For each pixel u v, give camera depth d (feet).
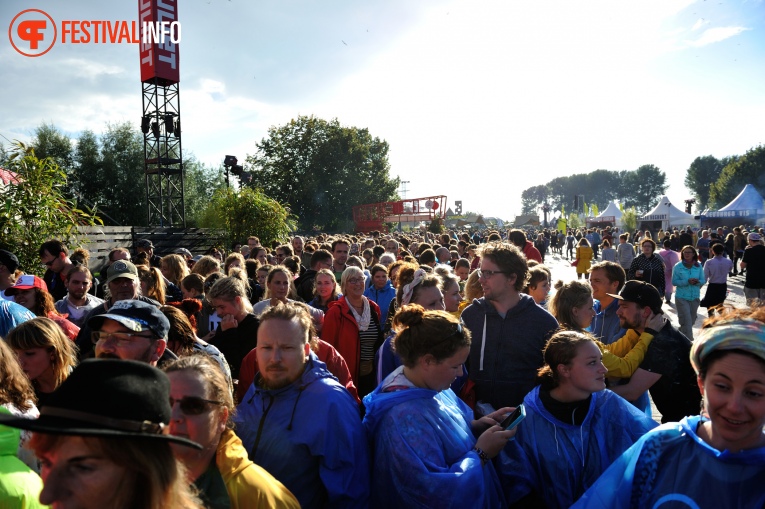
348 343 14.12
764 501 4.47
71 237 24.63
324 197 145.89
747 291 36.06
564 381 7.59
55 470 3.16
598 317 12.91
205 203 90.63
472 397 9.99
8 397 6.26
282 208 54.95
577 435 7.58
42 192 22.31
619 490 5.32
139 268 15.42
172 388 5.57
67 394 3.16
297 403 7.38
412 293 12.05
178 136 60.80
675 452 5.07
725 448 4.70
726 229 115.75
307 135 145.59
